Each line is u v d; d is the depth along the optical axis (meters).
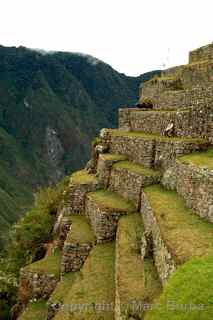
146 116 24.16
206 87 18.95
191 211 14.10
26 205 107.19
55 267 21.27
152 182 18.70
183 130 19.78
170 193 16.91
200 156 16.59
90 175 26.06
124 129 27.28
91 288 14.10
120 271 12.91
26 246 29.86
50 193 34.84
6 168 144.50
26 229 30.41
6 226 78.94
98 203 20.06
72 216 23.48
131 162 22.25
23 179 143.00
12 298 26.12
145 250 13.92
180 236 11.70
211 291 8.30
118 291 11.61
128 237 15.84
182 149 17.69
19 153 163.00
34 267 21.42
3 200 99.88
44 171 158.75
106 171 22.98
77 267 19.22
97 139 28.00
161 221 13.26
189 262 9.78
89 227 21.36
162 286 11.59
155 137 20.91
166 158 18.84
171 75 30.91
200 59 27.73
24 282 21.34
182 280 9.04
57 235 25.97
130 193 19.83
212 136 17.61
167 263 11.20
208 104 17.91
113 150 25.09
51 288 20.36
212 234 11.73
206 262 9.57
